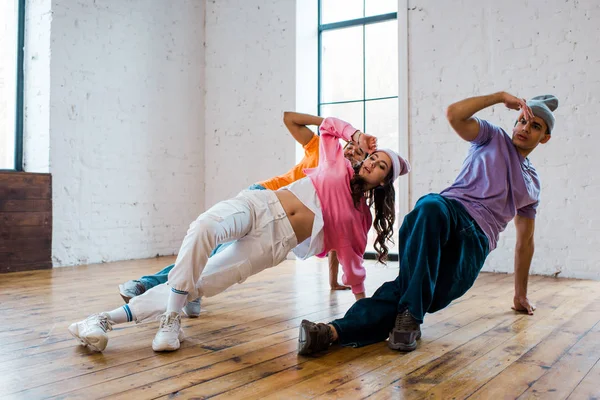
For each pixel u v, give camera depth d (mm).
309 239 2096
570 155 3902
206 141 5742
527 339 2076
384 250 2188
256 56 5414
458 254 2033
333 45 5371
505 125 4141
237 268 1959
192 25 5621
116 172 4898
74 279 3713
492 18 4203
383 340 2062
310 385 1550
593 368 1709
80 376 1622
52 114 4391
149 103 5195
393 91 5047
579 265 3861
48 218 4336
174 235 5438
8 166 4512
